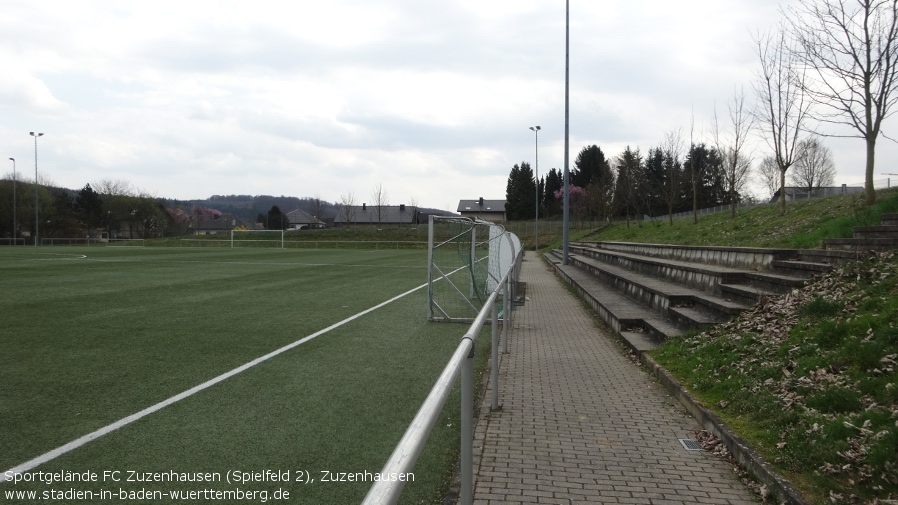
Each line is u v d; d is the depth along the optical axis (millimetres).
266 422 4855
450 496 3549
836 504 3078
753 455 3836
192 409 5172
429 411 1852
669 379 5980
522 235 62812
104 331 9039
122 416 4945
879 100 11617
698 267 10055
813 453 3576
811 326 5598
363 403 5453
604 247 26156
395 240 57875
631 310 9867
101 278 18328
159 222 83062
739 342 6145
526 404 5551
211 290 15383
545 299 14953
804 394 4473
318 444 4371
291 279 19250
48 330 9070
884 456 3289
